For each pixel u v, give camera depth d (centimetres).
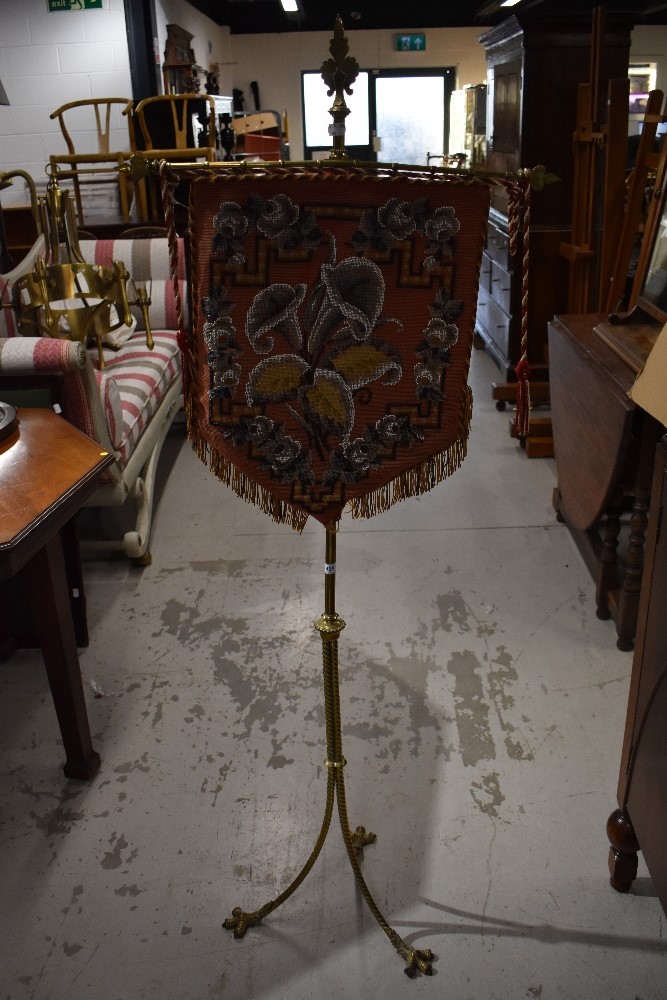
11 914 147
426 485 123
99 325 287
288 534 288
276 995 132
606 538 227
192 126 553
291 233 110
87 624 229
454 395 119
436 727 192
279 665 216
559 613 237
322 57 977
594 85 315
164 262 366
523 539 280
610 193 298
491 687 206
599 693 203
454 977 134
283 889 151
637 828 135
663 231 230
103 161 474
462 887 150
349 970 136
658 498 125
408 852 158
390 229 110
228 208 109
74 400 216
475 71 991
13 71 588
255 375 116
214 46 902
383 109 1003
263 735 191
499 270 416
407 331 115
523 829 163
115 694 206
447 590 250
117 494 243
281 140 701
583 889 150
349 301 113
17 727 197
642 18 919
